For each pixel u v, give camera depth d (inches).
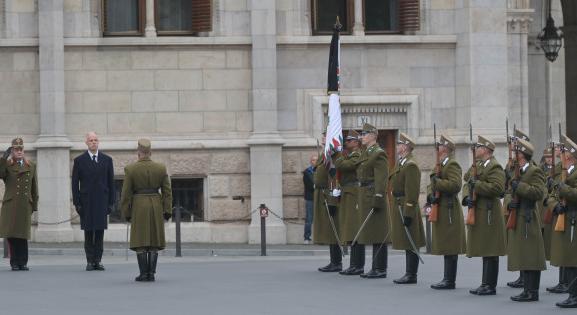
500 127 2377.0
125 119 2294.5
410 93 2370.8
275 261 1936.5
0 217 1740.9
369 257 2054.6
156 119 2300.7
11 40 2258.9
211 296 1430.9
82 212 1743.4
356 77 2354.8
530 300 1384.1
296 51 2336.4
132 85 2294.5
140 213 1571.1
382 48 2363.4
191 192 2316.7
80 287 1528.1
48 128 2255.2
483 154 1438.2
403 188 1545.3
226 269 1772.9
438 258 1985.7
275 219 2301.9
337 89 1904.5
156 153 2292.1
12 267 1748.3
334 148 1688.0
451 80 2386.8
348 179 1647.4
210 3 2310.5
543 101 2817.4
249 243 2290.8
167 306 1339.8
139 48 2292.1
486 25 2368.4
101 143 2273.6
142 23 2314.2
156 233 1581.0
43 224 2245.3
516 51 2425.0
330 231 1695.4
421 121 2375.7
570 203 1332.4
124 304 1359.5
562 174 1332.4
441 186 1481.3
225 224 2304.4
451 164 1482.5
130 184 1572.3
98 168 1749.5
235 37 2306.8
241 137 2315.5
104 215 1749.5
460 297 1423.5
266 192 2298.2
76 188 1745.8
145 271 1595.7
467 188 1481.3
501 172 1424.7
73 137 2278.5
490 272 1444.4
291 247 2226.9
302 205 2317.9
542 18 2817.4
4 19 2261.3
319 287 1524.4
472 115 2365.9
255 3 2303.2
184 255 2114.9
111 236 2274.9
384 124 2368.4
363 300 1393.9
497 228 1433.3
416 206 1545.3
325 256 2089.1
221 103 2311.8
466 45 2368.4
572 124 2878.9
